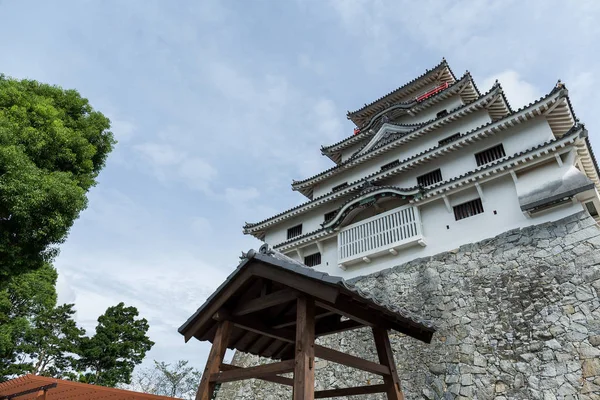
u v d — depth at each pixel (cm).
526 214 1423
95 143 1466
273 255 618
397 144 2222
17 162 1002
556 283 1217
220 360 580
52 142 1209
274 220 2444
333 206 2289
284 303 633
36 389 908
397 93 2809
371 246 1802
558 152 1416
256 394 1781
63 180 1118
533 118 1670
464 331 1315
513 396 1095
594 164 1633
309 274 505
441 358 1305
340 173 2491
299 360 471
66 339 2853
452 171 1831
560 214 1353
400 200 1858
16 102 1209
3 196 957
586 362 1030
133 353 3073
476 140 1783
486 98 1928
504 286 1327
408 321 617
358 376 1500
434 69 2641
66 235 1130
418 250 1680
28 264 1095
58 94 1438
